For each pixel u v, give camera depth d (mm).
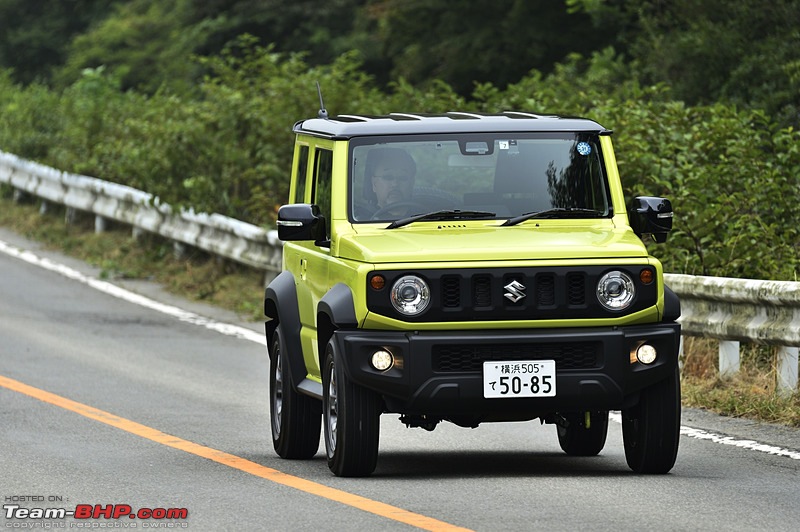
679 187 38812
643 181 40312
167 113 58312
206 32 109375
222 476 22328
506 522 18328
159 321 43531
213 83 58219
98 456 24172
